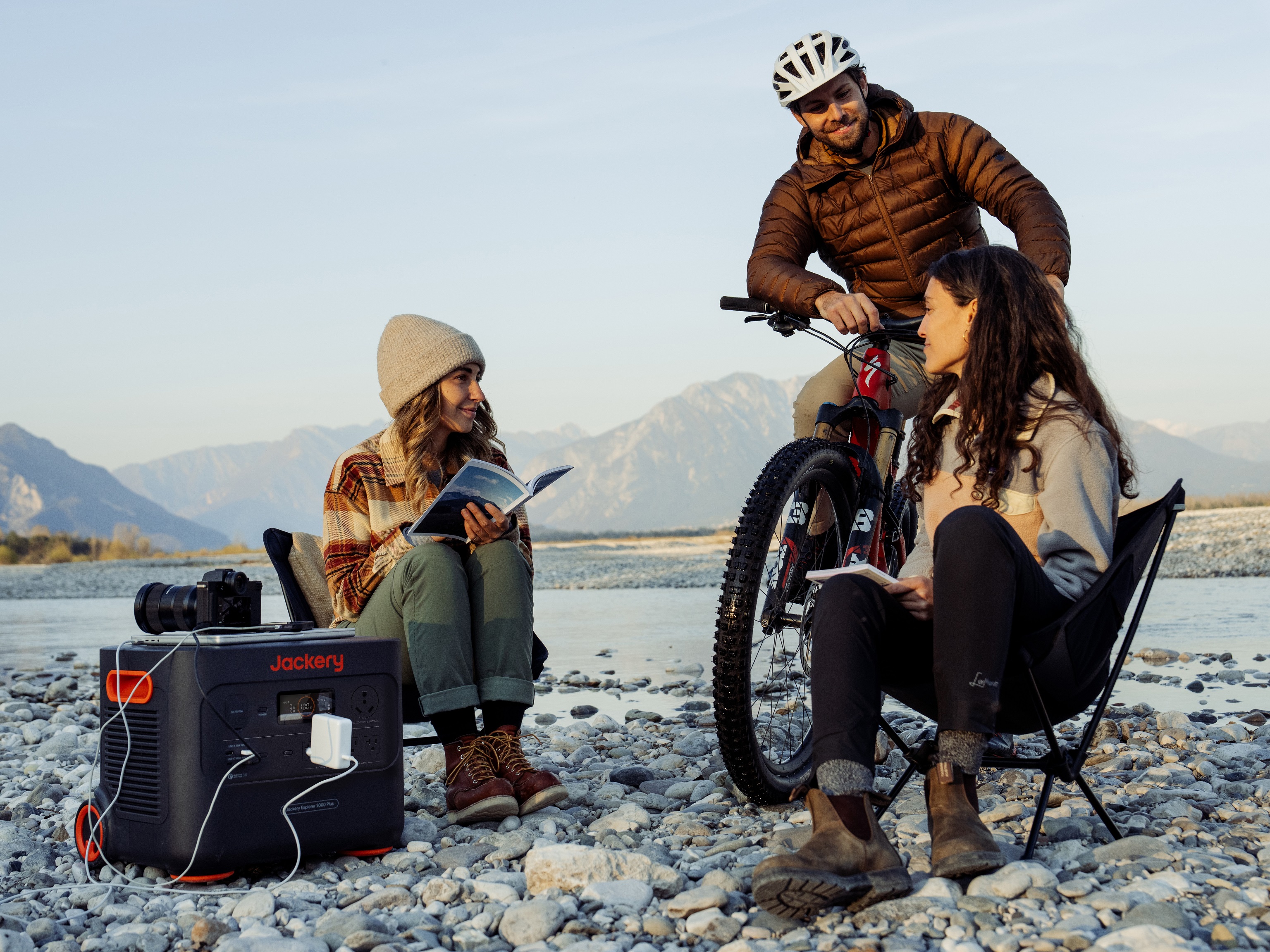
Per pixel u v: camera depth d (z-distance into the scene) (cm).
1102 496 221
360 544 301
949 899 196
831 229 383
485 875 230
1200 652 597
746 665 266
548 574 1923
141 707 237
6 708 550
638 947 183
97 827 248
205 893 228
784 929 191
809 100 352
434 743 321
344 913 205
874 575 212
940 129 357
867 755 201
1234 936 171
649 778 337
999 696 203
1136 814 260
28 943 193
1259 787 283
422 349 298
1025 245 340
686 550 2778
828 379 364
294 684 237
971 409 233
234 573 251
